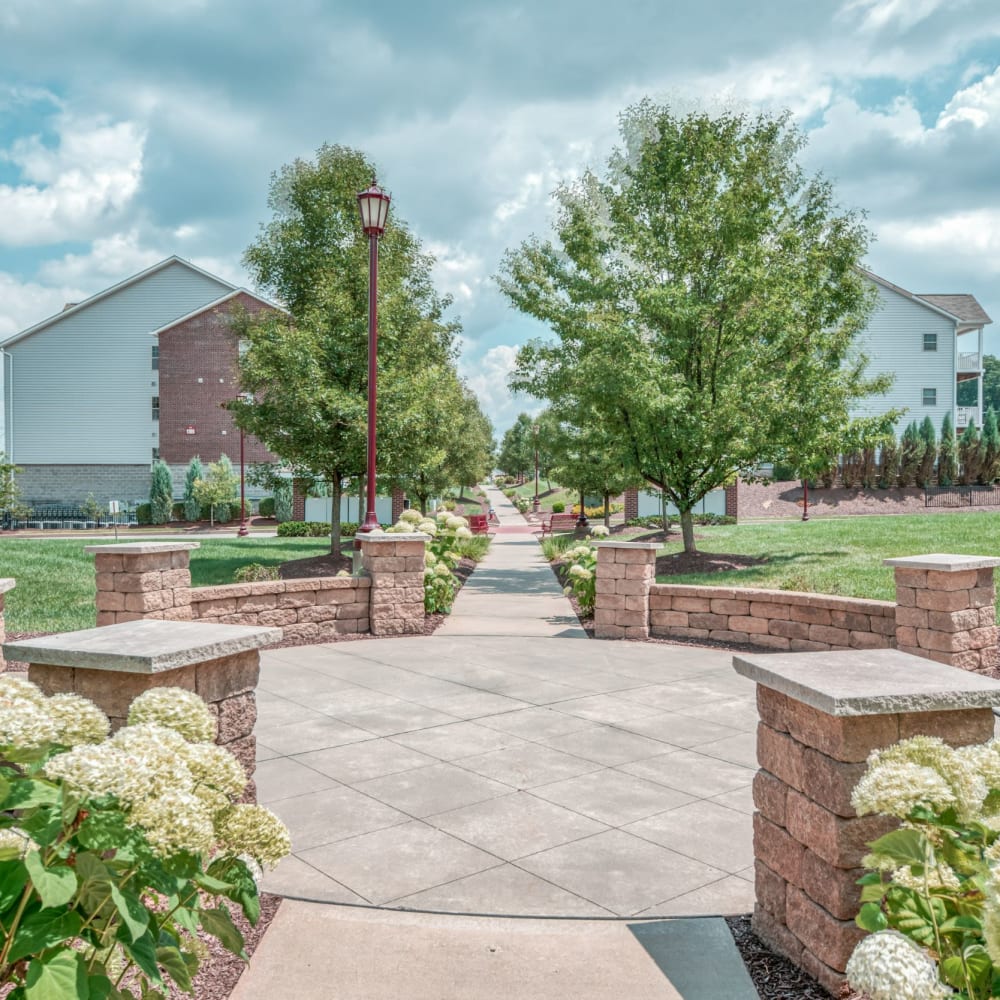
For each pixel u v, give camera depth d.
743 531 26.56
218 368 49.22
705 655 9.88
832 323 18.34
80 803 2.03
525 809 5.05
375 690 8.09
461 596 15.66
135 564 9.08
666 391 16.98
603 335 17.34
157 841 2.06
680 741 6.45
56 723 2.26
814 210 18.14
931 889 2.35
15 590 15.03
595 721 7.01
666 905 3.85
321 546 26.59
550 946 3.47
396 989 3.15
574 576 12.84
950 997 1.93
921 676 3.22
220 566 20.05
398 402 18.23
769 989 3.13
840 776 2.98
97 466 50.41
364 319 18.41
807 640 9.98
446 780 5.57
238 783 2.53
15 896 1.94
